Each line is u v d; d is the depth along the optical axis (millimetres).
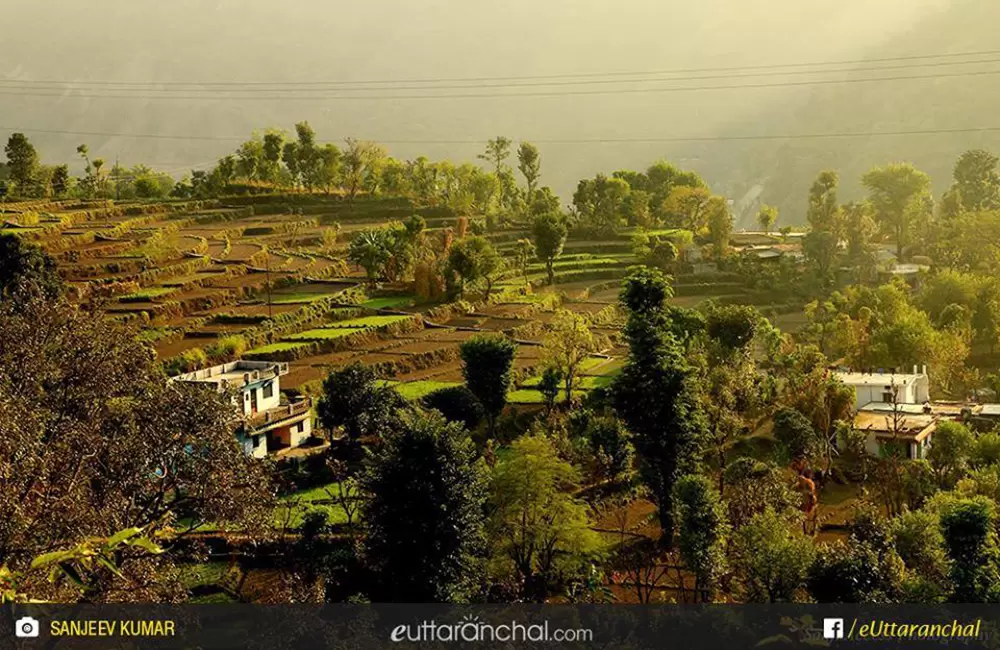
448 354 109500
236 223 176250
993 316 129000
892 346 106500
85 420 40531
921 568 56625
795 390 89125
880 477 77562
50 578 30031
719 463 79062
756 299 155125
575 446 80062
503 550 62844
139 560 38875
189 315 116438
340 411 79750
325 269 144250
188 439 42594
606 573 65188
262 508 46156
